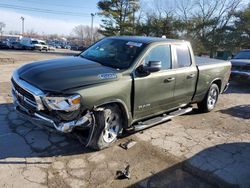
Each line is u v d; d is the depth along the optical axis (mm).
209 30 39656
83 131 4074
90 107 3715
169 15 42438
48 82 3619
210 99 6789
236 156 4414
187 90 5633
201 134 5301
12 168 3494
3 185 3139
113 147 4332
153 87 4629
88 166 3715
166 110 5305
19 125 4840
